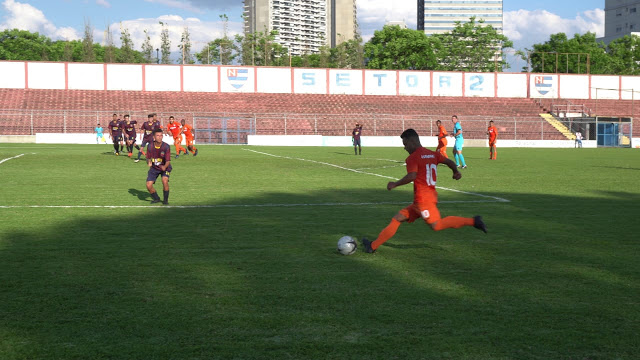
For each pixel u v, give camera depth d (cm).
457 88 6531
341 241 648
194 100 5819
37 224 841
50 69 5600
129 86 5775
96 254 641
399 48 8475
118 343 376
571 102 6719
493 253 669
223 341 380
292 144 4903
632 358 360
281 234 782
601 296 492
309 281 534
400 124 5866
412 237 771
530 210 1054
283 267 589
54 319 421
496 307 459
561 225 883
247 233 787
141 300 469
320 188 1405
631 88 6894
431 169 627
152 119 2288
